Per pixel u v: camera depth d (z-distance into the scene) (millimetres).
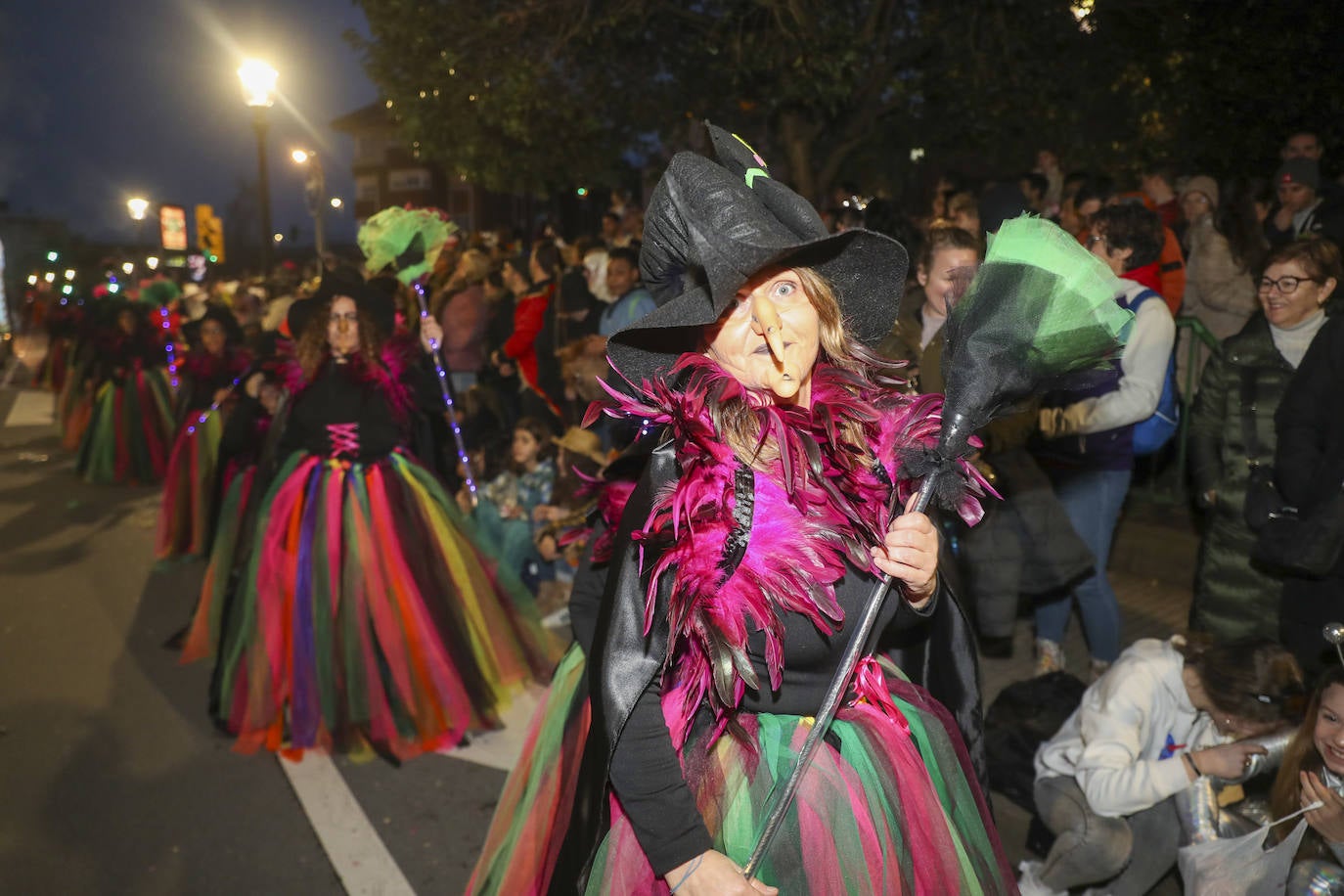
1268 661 2916
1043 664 4508
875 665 2094
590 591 2318
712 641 1759
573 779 2379
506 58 9781
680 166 1800
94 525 8312
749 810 1846
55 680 5148
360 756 4258
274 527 4418
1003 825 3559
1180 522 5980
